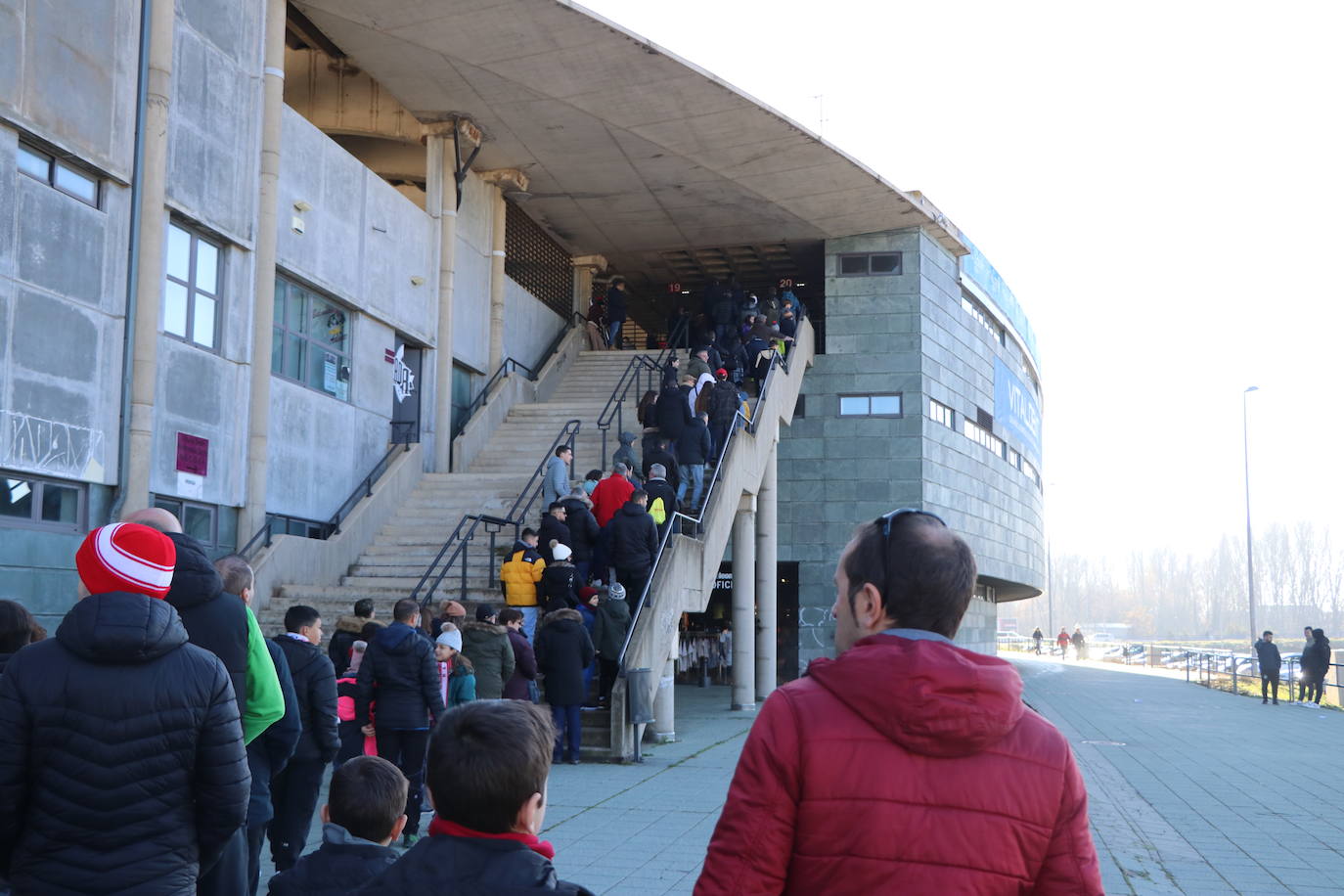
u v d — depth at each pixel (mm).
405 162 25047
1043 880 2213
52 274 12336
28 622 4762
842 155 23422
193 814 3576
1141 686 32500
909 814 2125
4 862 3471
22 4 11859
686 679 29812
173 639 3535
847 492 29141
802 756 2180
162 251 13781
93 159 12812
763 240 29484
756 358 22422
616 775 11734
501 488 19328
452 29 18141
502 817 2328
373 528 17984
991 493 34469
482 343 23516
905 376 29156
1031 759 2201
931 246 30000
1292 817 10508
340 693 7906
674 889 7117
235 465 15422
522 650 11023
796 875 2186
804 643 28984
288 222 16891
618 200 25938
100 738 3365
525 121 21547
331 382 18344
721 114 21266
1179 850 8945
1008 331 36750
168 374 14164
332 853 3701
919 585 2314
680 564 15039
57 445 12297
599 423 19781
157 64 13680
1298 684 26359
